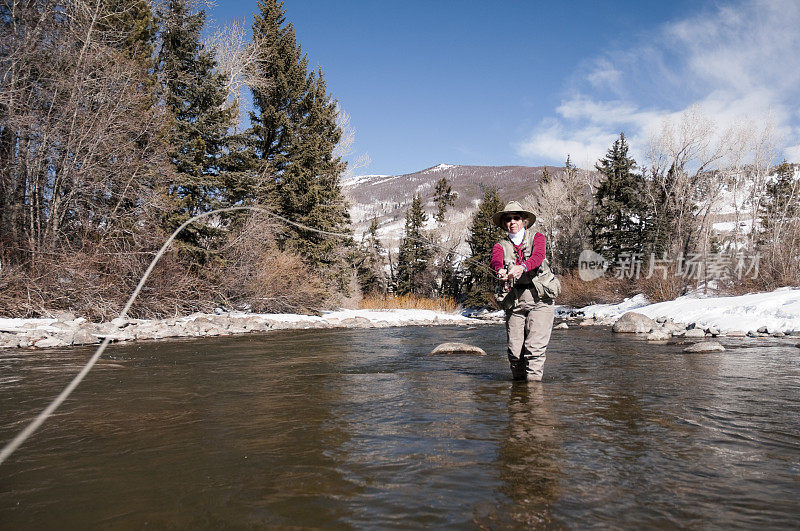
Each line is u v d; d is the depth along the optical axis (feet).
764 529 5.83
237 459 8.55
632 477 7.56
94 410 12.60
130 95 49.01
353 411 12.32
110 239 48.75
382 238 177.17
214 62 62.13
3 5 47.24
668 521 6.05
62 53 47.11
